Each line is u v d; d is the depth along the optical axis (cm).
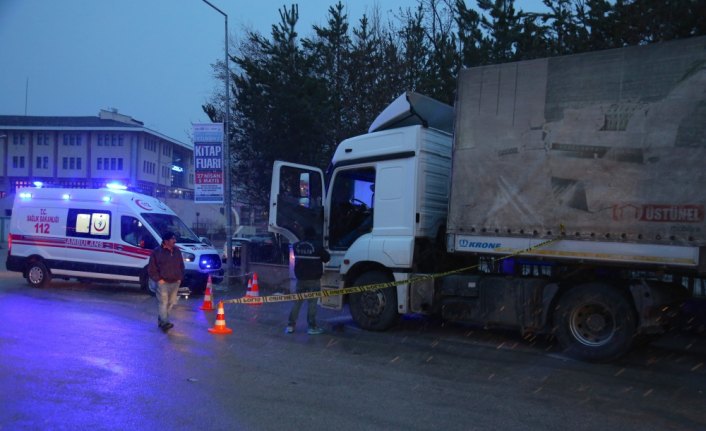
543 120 778
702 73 675
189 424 495
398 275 911
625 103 721
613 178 725
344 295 1002
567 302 777
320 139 1791
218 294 1442
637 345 845
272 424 499
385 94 1831
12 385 596
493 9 1382
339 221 1006
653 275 761
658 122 698
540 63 784
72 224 1464
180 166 6556
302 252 916
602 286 754
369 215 974
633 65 718
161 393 580
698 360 786
